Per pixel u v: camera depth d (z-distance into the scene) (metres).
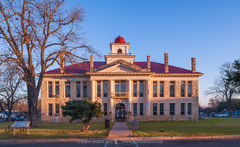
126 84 42.84
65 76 43.66
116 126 29.08
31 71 29.45
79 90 43.81
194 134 18.69
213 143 14.95
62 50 29.78
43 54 30.17
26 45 28.55
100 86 43.06
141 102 43.00
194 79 44.12
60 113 43.22
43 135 19.05
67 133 20.66
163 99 43.94
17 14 27.70
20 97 61.31
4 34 27.03
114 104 42.84
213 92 66.94
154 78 44.16
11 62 25.23
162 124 32.53
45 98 43.41
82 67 45.62
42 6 28.50
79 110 21.27
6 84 25.11
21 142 15.89
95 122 40.06
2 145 14.79
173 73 43.88
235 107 82.56
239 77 24.55
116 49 47.03
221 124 31.39
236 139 16.69
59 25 30.59
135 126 23.45
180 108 43.84
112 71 42.28
